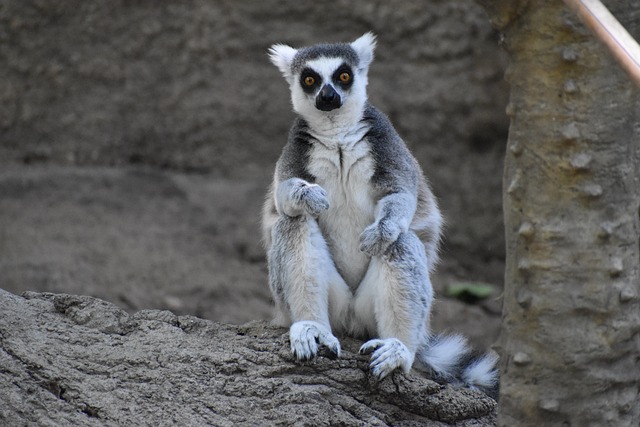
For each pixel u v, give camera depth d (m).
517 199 7.93
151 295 18.77
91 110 23.14
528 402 7.98
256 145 23.22
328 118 11.14
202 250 20.47
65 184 21.84
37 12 22.81
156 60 23.19
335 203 11.17
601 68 7.51
